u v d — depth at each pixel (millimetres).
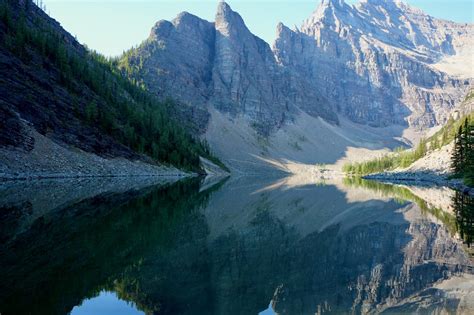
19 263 22000
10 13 148250
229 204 65500
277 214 53344
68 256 23984
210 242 31531
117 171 121312
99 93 162500
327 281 20625
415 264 24781
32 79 119625
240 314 15367
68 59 155875
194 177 170000
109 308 15828
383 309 16203
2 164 81312
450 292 18641
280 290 18891
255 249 29344
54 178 91688
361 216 51188
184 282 19797
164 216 44844
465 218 48250
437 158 175500
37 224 34156
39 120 105375
